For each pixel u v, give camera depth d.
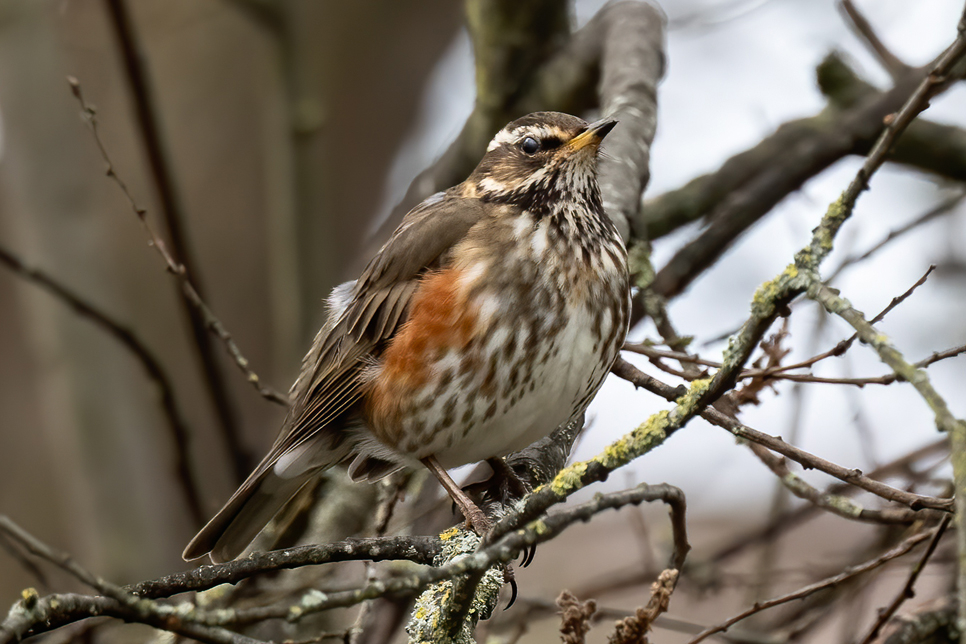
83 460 13.21
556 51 12.87
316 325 13.24
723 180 12.81
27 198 13.63
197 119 16.92
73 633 9.21
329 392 9.29
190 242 11.24
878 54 12.42
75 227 13.65
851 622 10.70
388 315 9.03
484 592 7.41
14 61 13.80
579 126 9.27
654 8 12.48
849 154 12.34
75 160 13.83
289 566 6.54
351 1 17.98
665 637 14.56
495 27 12.83
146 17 16.92
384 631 10.12
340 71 18.02
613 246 9.16
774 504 11.98
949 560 10.26
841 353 7.95
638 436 6.29
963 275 12.80
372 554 6.88
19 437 16.72
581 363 8.80
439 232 9.06
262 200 16.84
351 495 10.90
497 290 8.68
